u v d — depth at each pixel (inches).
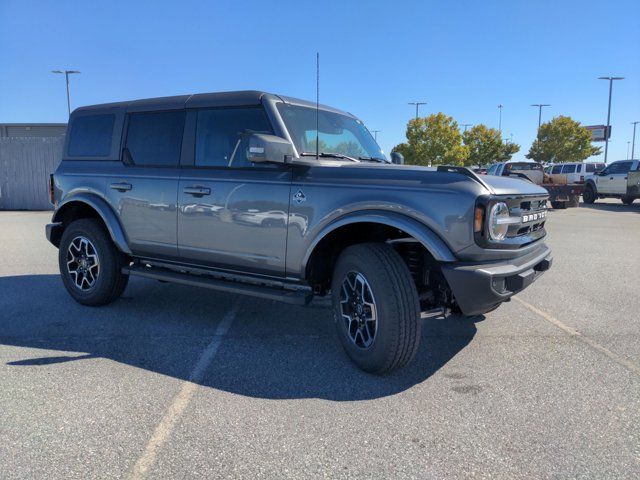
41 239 425.4
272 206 164.1
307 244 157.8
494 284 137.1
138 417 123.6
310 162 160.2
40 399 132.6
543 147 2404.0
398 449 110.3
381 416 125.0
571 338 182.9
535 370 153.9
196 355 164.6
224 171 176.6
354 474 101.4
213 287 178.9
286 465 104.3
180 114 191.6
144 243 197.8
